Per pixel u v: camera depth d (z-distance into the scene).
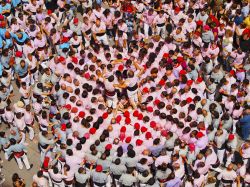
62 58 19.84
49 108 19.22
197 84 19.36
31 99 20.61
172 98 18.38
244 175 16.42
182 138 17.25
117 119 17.36
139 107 18.73
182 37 21.03
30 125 18.94
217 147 17.48
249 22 21.91
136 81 19.11
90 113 18.05
